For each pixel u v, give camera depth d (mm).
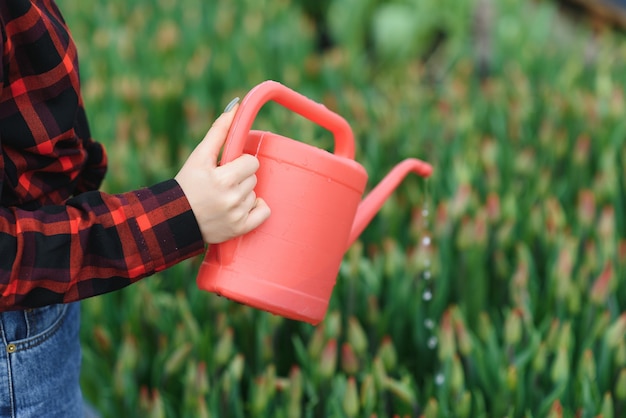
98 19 3416
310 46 3469
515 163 2256
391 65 3785
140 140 2443
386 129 2445
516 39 3365
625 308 1818
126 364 1625
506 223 1873
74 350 1190
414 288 1761
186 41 3236
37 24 1056
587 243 1829
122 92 2674
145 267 1080
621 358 1589
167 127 2777
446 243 1839
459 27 3758
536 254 1918
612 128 2467
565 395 1548
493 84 2889
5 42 1029
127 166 2229
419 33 3781
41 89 1069
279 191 1154
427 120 2545
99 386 1694
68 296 1064
